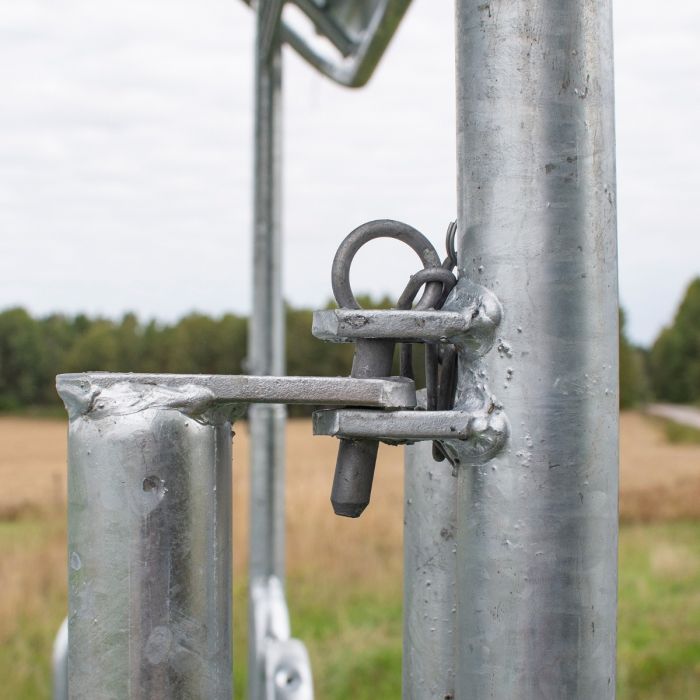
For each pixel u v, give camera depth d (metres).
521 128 0.76
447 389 0.82
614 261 0.79
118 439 0.72
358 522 11.55
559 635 0.74
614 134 0.81
